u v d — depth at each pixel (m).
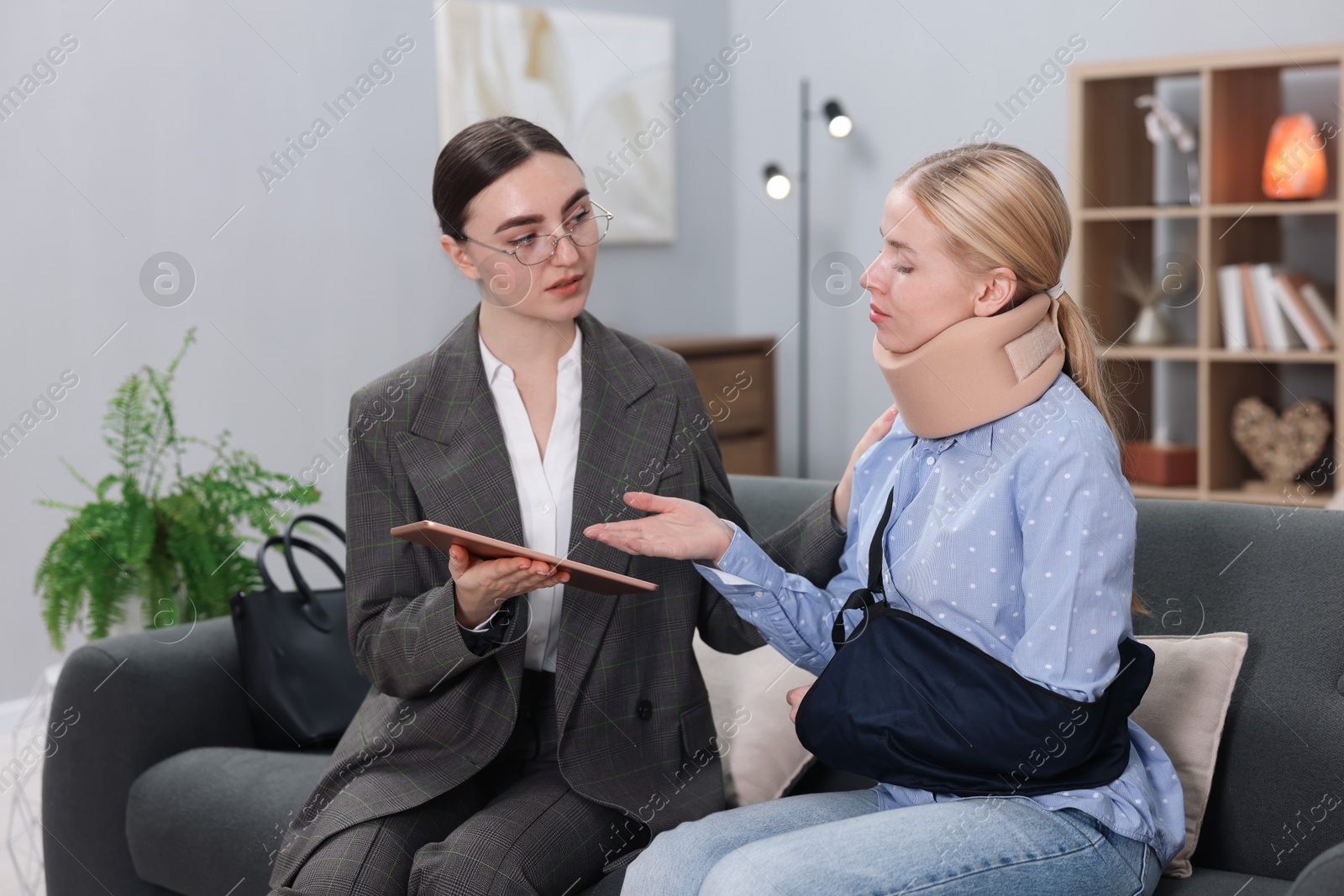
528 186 1.42
